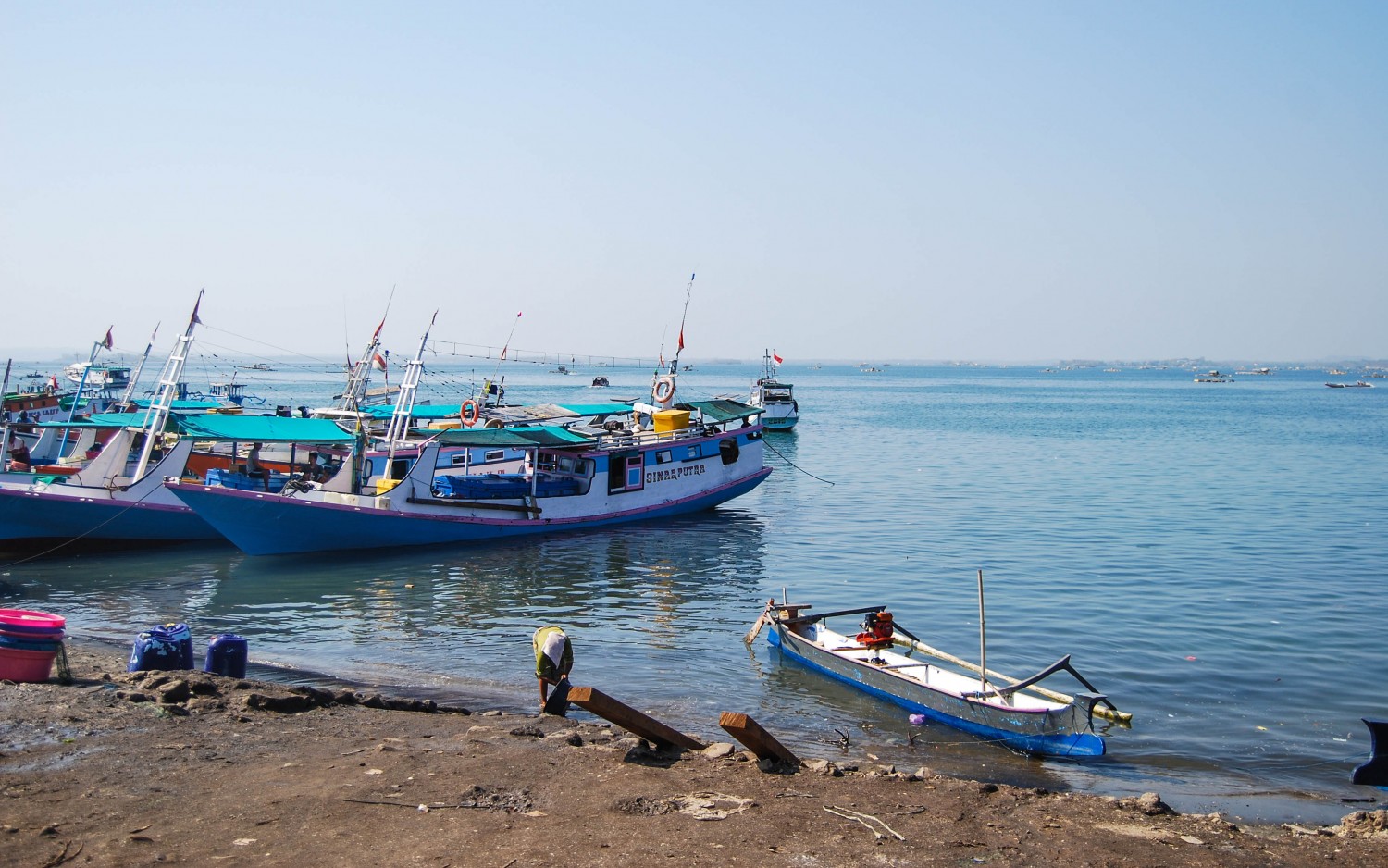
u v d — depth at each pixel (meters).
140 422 39.34
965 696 17.84
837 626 25.89
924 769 14.16
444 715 16.31
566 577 31.47
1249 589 29.45
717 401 48.75
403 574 31.56
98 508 32.91
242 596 28.48
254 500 31.36
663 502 42.03
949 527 41.00
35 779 11.71
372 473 38.97
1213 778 15.80
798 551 35.91
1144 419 117.19
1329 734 17.84
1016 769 16.12
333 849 10.08
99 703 14.74
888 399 177.38
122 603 27.47
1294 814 14.34
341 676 20.59
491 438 36.19
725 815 11.49
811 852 10.62
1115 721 16.14
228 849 10.00
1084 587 29.84
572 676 20.97
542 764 13.03
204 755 12.85
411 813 11.10
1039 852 11.12
